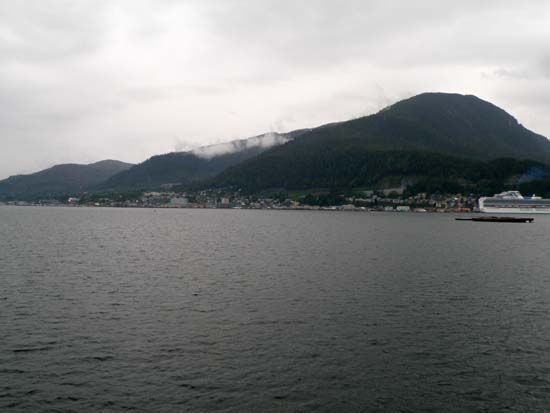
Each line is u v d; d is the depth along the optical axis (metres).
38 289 52.34
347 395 27.30
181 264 72.06
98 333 37.00
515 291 52.59
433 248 97.56
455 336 36.78
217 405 26.11
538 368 31.00
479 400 26.89
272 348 33.97
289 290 52.38
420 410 25.84
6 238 115.81
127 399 26.69
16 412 25.27
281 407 25.97
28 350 33.38
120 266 69.75
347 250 92.44
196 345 34.50
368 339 35.94
